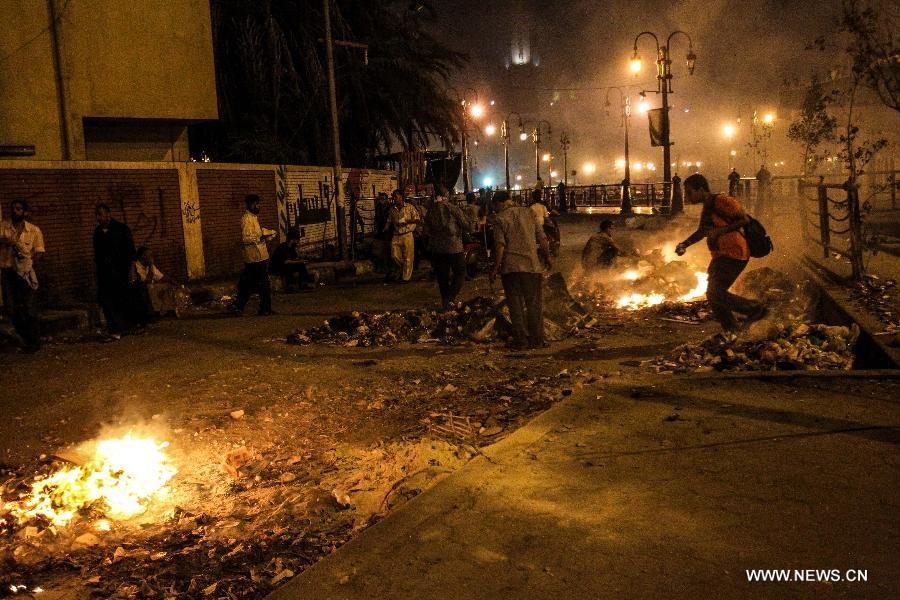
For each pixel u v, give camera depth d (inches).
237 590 140.9
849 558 125.6
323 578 130.0
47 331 444.1
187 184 633.6
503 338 362.6
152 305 490.0
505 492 161.6
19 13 572.1
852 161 588.4
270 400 281.0
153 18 652.7
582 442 190.9
